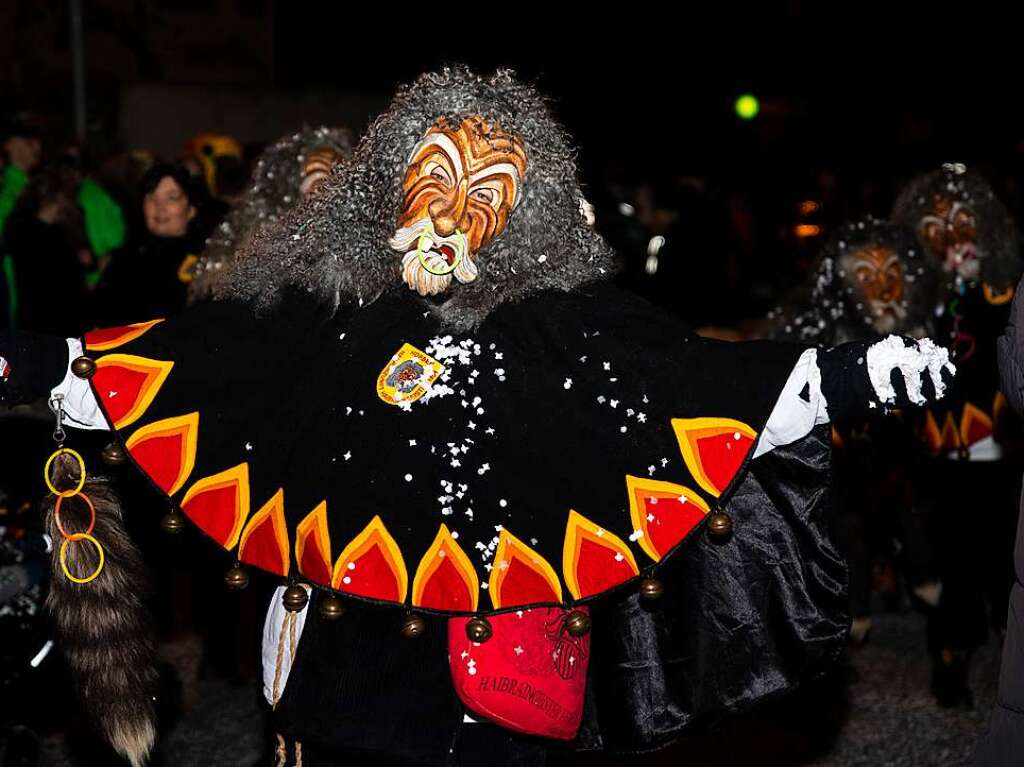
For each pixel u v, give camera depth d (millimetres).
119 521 2645
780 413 2365
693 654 2578
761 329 5059
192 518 2488
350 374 2469
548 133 2549
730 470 2357
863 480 4680
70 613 2586
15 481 3332
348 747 2418
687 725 2600
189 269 4895
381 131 2553
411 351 2463
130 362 2518
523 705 2428
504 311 2486
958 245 4582
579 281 2521
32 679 3295
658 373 2404
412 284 2490
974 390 4359
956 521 4387
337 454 2439
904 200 4805
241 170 6527
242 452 2492
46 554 3158
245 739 4164
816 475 2484
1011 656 2584
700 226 11156
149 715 2652
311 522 2434
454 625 2434
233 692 4590
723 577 2553
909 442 4527
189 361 2523
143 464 2494
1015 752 2572
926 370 2311
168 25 14008
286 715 2453
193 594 5059
